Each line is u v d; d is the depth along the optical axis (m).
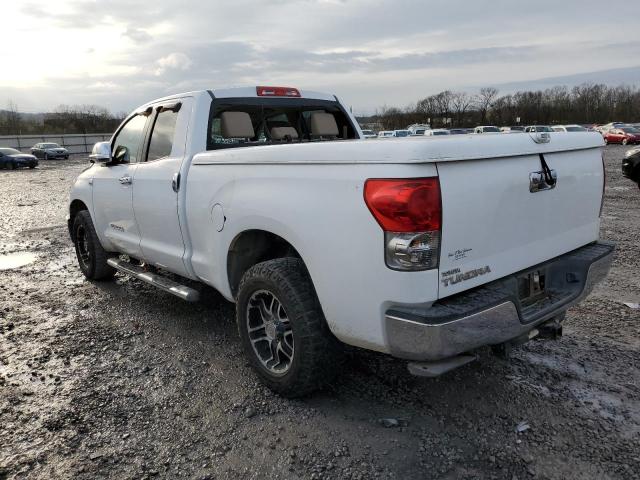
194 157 3.89
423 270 2.46
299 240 2.94
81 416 3.17
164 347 4.16
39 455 2.80
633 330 4.28
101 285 5.91
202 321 4.70
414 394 3.33
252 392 3.42
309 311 3.01
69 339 4.34
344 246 2.69
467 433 2.91
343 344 3.13
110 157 4.98
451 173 2.51
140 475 2.63
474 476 2.57
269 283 3.12
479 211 2.63
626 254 6.75
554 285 3.29
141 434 2.98
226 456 2.77
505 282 2.85
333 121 5.09
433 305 2.56
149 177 4.37
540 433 2.89
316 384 3.14
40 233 9.54
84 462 2.74
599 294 5.18
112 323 4.70
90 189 5.52
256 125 4.46
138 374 3.70
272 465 2.69
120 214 4.97
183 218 3.97
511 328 2.74
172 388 3.50
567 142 3.18
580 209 3.39
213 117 4.14
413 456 2.72
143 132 4.73
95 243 5.72
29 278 6.30
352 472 2.62
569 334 4.21
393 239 2.48
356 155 2.62
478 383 3.44
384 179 2.49
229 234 3.48
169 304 5.17
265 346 3.43
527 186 2.89
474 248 2.65
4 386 3.55
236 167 3.43
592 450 2.74
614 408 3.13
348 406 3.21
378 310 2.61
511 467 2.62
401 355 2.61
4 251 7.98
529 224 2.96
